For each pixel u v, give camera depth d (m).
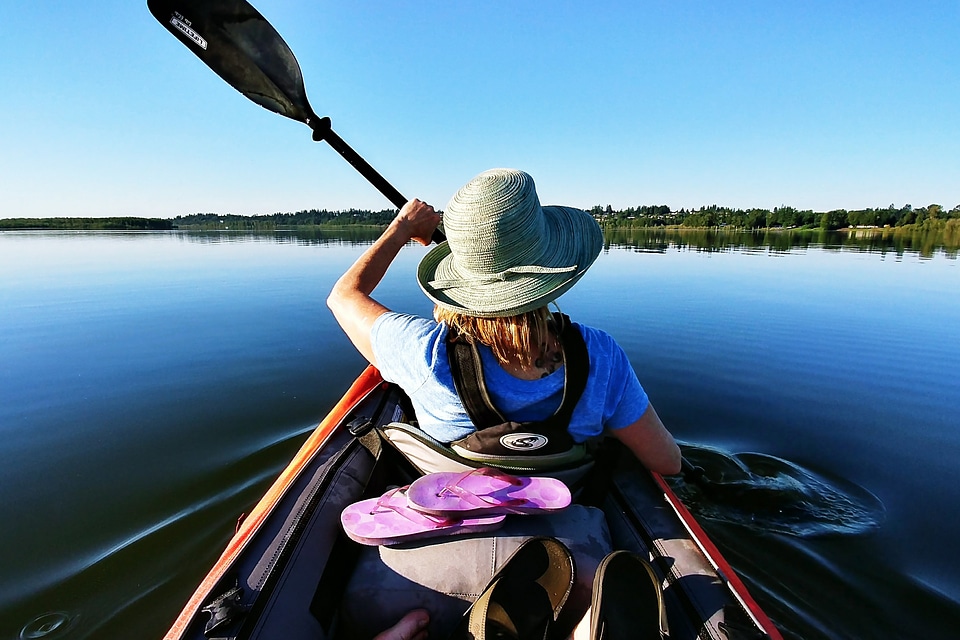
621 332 5.73
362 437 1.72
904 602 1.99
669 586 1.27
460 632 1.04
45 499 2.57
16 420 3.46
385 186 2.44
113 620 1.88
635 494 1.61
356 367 4.50
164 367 4.54
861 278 9.76
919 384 4.12
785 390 4.01
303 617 1.11
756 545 2.30
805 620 1.92
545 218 1.27
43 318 6.49
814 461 2.97
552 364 1.17
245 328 5.92
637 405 1.30
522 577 1.06
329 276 10.44
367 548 1.27
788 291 8.32
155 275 10.70
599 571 1.02
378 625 1.16
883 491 2.68
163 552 2.22
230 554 1.31
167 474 2.79
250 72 2.15
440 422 1.23
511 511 1.17
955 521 2.44
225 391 3.96
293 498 1.47
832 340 5.37
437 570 1.15
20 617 1.88
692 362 4.67
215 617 1.01
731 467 2.89
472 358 1.15
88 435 3.24
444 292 1.23
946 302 7.31
